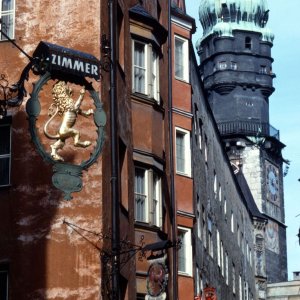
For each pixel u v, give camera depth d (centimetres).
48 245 3275
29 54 3459
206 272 5772
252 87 15862
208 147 6219
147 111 3950
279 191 15788
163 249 3403
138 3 4116
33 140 3331
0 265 3281
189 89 4916
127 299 3541
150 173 3909
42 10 3497
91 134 3378
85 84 3403
